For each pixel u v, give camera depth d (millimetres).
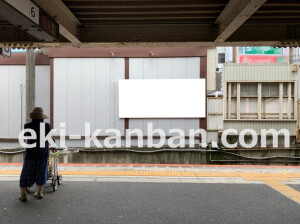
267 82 15297
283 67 15188
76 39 6777
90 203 5328
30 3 4477
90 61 14359
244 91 15336
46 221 4465
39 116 5383
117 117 14375
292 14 6172
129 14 6195
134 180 6988
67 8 5832
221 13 5945
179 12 5980
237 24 5562
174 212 4887
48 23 5152
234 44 7129
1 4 3789
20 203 5301
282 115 15297
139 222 4445
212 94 17109
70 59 14367
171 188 6344
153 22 6664
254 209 5055
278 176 7465
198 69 14203
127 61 14289
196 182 6848
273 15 6230
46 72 15250
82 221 4473
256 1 4355
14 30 6914
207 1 5500
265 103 15414
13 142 15156
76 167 8414
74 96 14391
